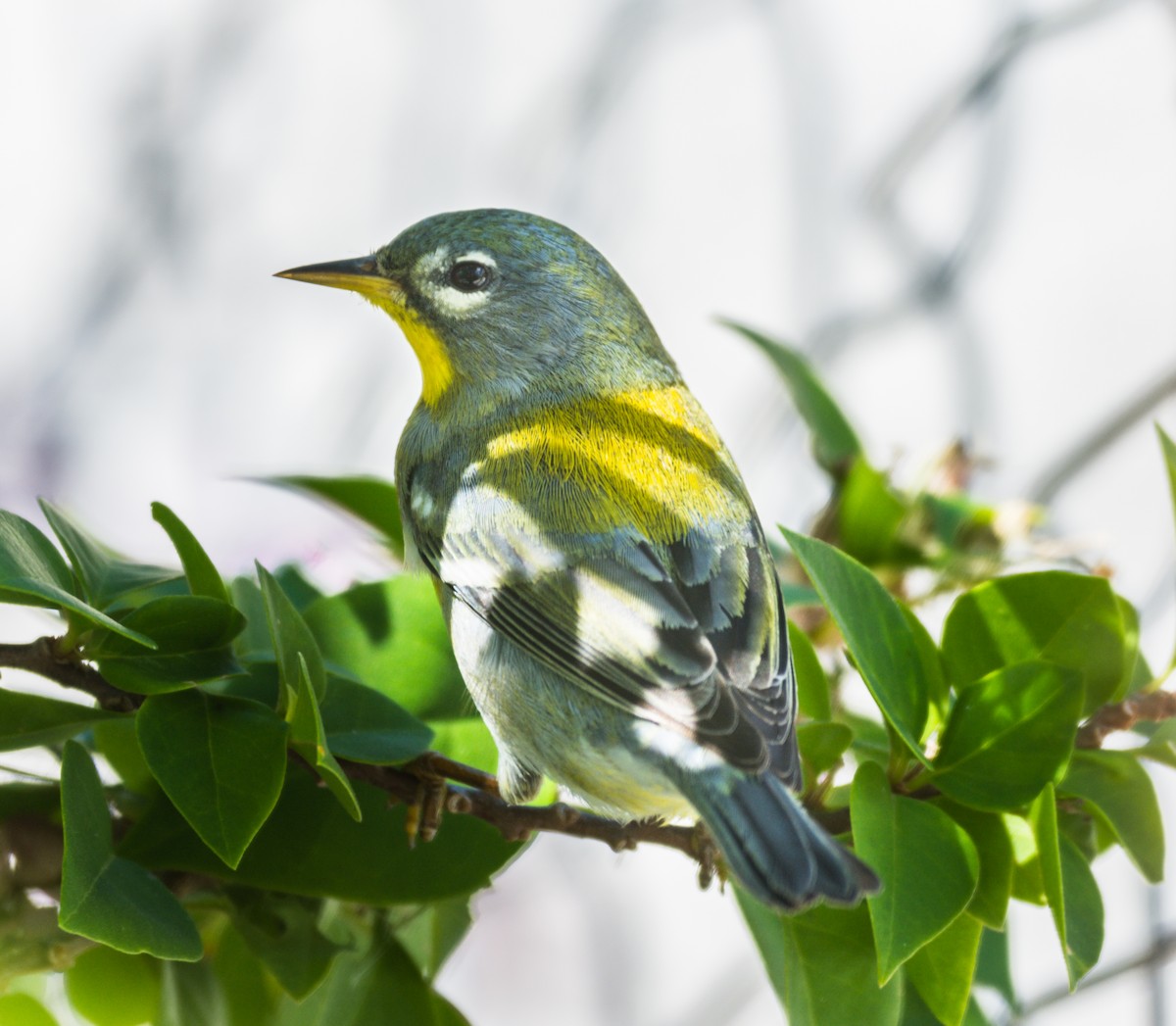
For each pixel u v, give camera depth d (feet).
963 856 6.17
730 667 6.23
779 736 6.21
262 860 6.18
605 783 6.24
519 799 6.25
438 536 6.29
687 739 6.21
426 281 6.35
